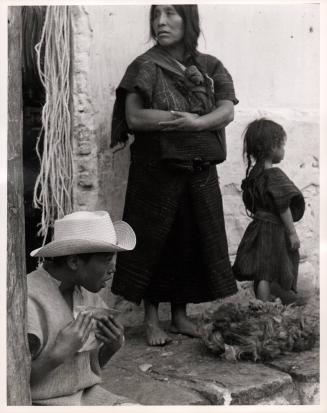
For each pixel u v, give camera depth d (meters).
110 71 3.71
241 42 4.16
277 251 3.90
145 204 3.39
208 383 3.01
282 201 3.84
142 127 3.31
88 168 3.66
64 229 2.47
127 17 3.73
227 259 3.52
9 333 2.20
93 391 2.54
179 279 3.56
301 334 3.40
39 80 3.63
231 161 4.09
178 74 3.38
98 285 2.43
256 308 3.39
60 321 2.33
